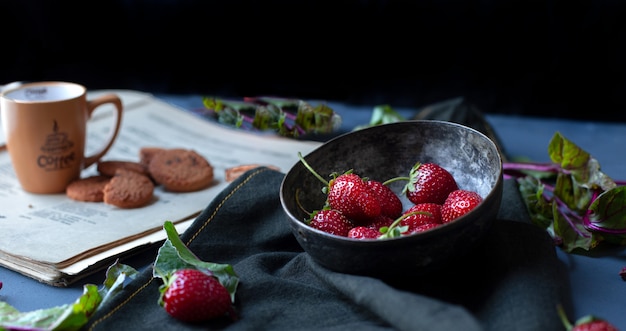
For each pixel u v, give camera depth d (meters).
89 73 1.32
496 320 0.64
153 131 1.02
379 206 0.70
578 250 0.77
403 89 1.24
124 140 0.99
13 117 0.85
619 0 1.17
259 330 0.65
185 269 0.67
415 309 0.62
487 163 0.73
